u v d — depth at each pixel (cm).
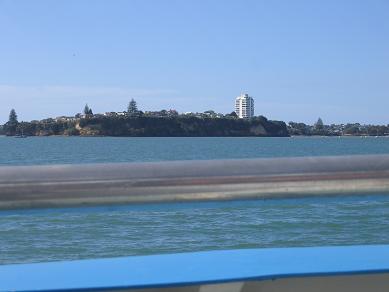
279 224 2172
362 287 240
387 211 2383
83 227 2047
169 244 1861
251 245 1886
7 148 10062
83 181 153
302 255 249
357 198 168
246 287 233
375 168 165
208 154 7781
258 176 160
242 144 12350
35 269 228
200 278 213
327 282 236
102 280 211
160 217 2289
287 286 235
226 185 159
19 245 1775
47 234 1912
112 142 13238
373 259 241
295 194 165
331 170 163
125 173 155
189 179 158
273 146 11250
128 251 1752
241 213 2386
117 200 156
